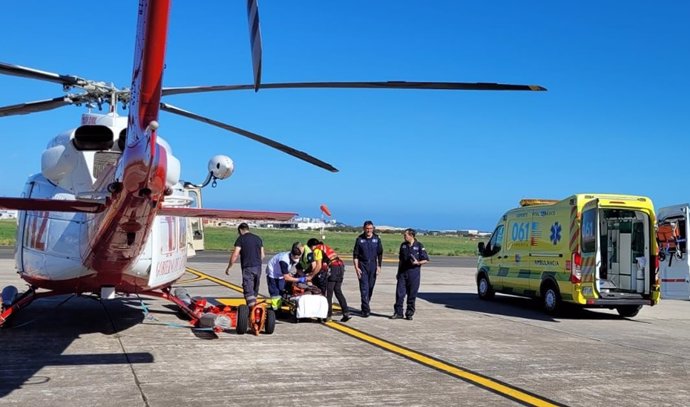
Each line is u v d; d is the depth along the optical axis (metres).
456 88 5.20
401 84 5.21
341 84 5.38
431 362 7.39
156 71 4.29
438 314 12.11
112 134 7.55
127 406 5.23
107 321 9.74
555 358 7.86
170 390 5.77
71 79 6.80
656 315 13.26
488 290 14.95
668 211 15.24
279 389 5.92
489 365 7.33
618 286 13.12
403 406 5.46
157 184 5.65
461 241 100.56
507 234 14.39
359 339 8.84
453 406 5.51
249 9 3.42
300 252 10.81
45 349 7.49
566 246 12.07
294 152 7.50
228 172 10.10
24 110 7.20
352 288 17.16
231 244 49.38
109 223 6.52
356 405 5.46
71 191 8.20
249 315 9.04
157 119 4.60
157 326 9.39
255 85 3.54
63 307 11.29
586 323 11.48
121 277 8.20
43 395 5.49
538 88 5.06
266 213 7.39
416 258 11.05
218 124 7.53
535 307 13.99
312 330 9.55
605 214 13.39
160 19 3.96
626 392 6.18
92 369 6.52
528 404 5.64
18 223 8.87
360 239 11.27
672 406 5.70
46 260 8.23
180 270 9.70
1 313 8.73
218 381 6.17
